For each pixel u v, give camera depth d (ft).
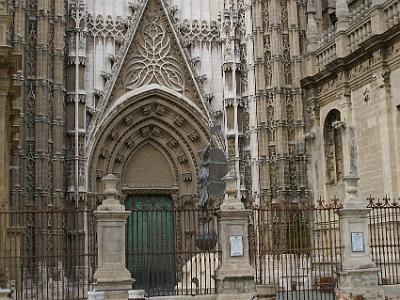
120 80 121.90
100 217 65.57
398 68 89.51
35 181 105.29
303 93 117.39
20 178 102.12
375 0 93.71
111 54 123.24
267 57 120.37
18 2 102.37
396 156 90.07
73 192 112.68
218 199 108.47
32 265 86.84
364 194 97.81
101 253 64.95
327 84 110.63
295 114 116.98
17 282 73.61
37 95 107.55
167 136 126.00
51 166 108.99
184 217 113.29
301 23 121.08
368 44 94.38
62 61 113.19
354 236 70.54
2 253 64.64
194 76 124.26
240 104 123.34
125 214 66.13
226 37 125.49
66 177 113.70
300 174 114.62
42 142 106.63
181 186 124.98
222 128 124.77
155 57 124.77
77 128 115.03
